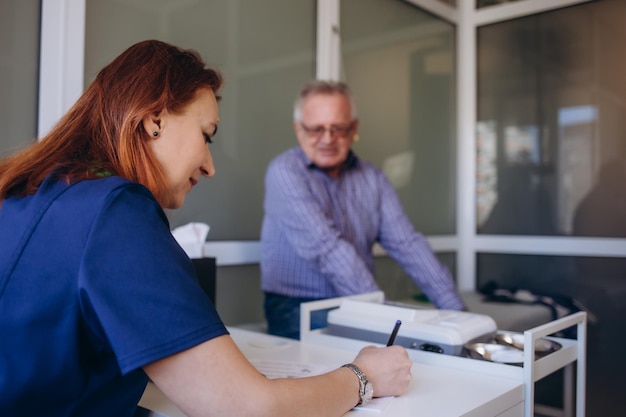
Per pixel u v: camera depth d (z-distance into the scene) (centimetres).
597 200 285
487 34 321
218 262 212
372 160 278
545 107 301
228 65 215
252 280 228
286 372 113
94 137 84
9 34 159
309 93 212
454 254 327
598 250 283
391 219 226
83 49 170
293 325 204
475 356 119
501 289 306
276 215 207
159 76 84
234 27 217
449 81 324
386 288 285
